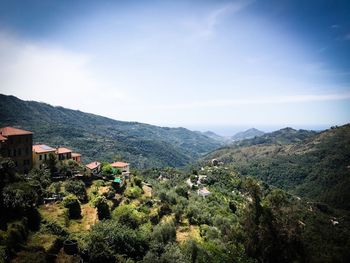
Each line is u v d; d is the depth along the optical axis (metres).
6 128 59.56
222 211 82.50
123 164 87.94
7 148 56.28
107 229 41.16
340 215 110.81
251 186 41.25
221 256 40.00
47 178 55.16
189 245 45.72
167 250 43.69
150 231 50.06
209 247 46.53
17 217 35.03
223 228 62.16
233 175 154.38
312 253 37.72
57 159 66.50
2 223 32.75
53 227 37.75
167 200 71.06
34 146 67.00
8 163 41.44
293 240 35.34
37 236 34.75
